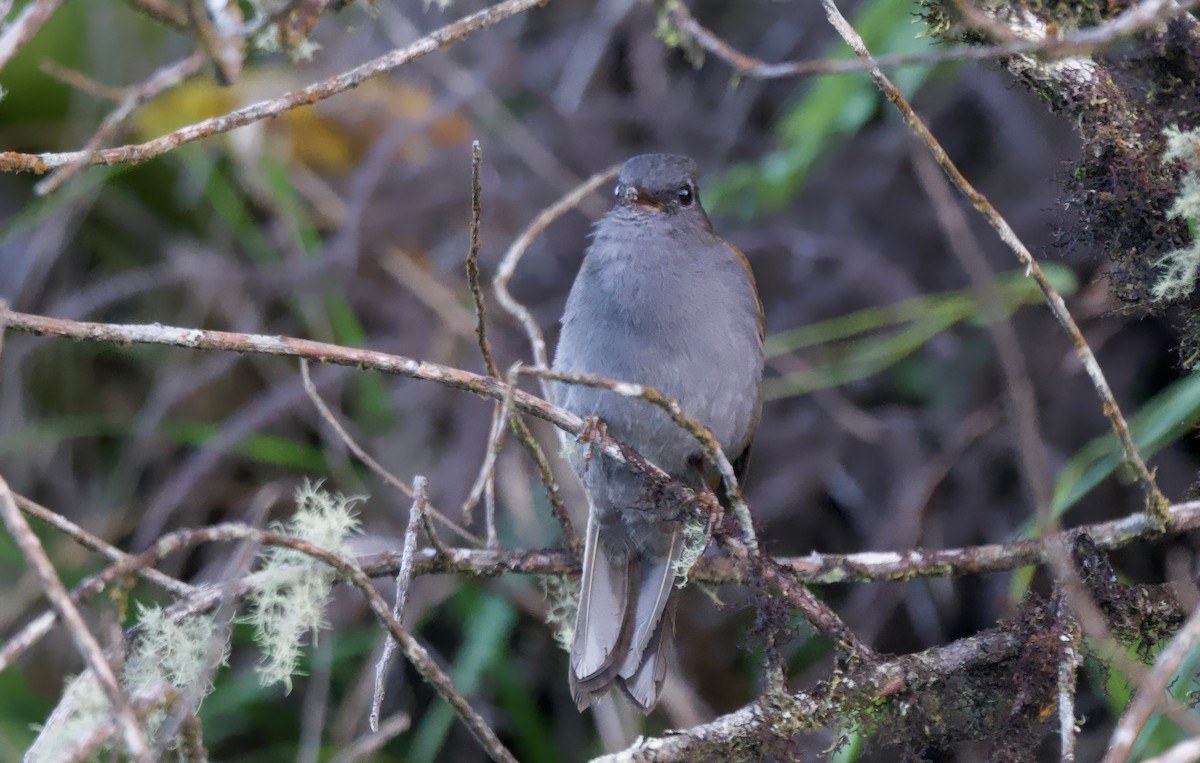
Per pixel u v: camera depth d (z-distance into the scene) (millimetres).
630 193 8961
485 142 12578
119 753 5113
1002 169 11062
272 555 6594
